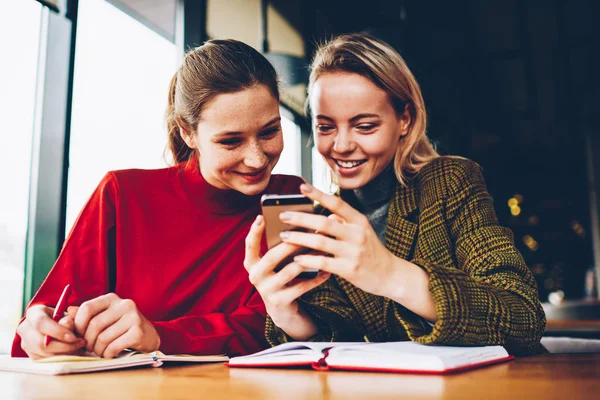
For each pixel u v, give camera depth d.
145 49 2.12
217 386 0.62
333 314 1.01
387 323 1.08
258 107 1.06
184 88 1.13
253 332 1.13
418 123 1.17
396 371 0.71
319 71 1.13
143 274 1.24
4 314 1.80
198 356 0.96
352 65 1.09
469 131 6.02
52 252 1.86
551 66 4.90
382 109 1.10
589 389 0.54
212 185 1.28
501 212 8.91
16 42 1.82
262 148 1.11
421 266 0.84
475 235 1.03
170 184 1.32
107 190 1.28
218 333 1.07
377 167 1.14
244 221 1.32
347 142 1.10
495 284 0.92
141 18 2.17
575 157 7.65
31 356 0.92
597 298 6.84
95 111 1.97
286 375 0.72
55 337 0.89
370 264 0.77
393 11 3.60
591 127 6.35
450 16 3.85
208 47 1.14
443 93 4.94
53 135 1.89
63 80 1.90
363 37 1.14
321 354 0.77
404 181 1.20
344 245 0.76
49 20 1.91
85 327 0.91
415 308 0.83
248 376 0.71
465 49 4.35
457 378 0.64
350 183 1.15
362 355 0.75
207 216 1.30
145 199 1.29
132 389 0.61
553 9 4.01
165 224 1.28
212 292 1.26
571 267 9.14
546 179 8.39
